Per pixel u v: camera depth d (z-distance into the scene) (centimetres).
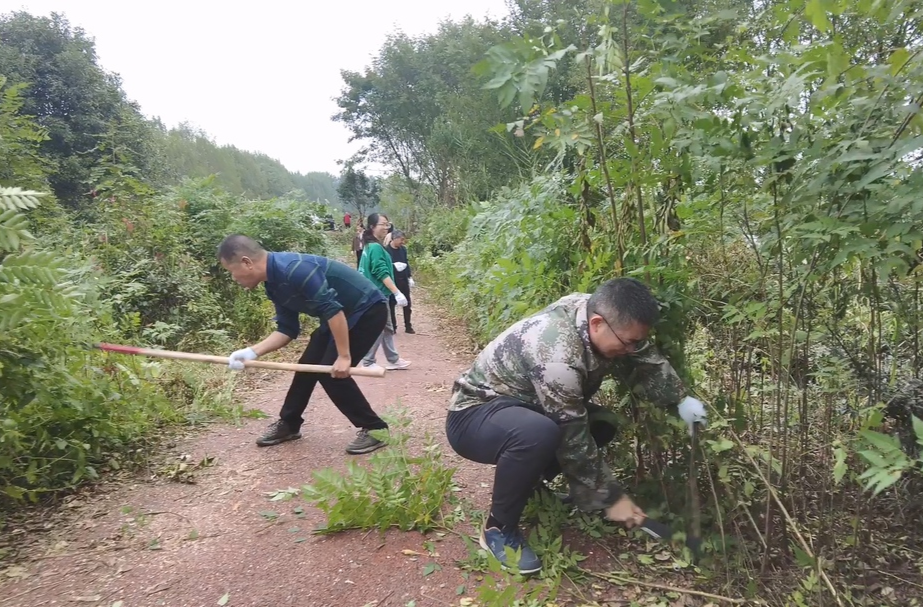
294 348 721
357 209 4278
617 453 286
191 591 249
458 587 246
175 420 437
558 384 236
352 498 282
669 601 232
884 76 169
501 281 366
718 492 252
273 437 402
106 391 371
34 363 295
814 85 197
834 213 188
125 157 844
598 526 279
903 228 171
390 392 541
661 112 211
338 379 376
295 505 319
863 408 236
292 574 258
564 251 344
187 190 930
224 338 680
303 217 1096
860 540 233
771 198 217
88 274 471
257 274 350
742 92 198
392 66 2994
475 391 261
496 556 252
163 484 346
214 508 318
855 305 255
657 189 261
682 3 234
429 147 2178
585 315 240
